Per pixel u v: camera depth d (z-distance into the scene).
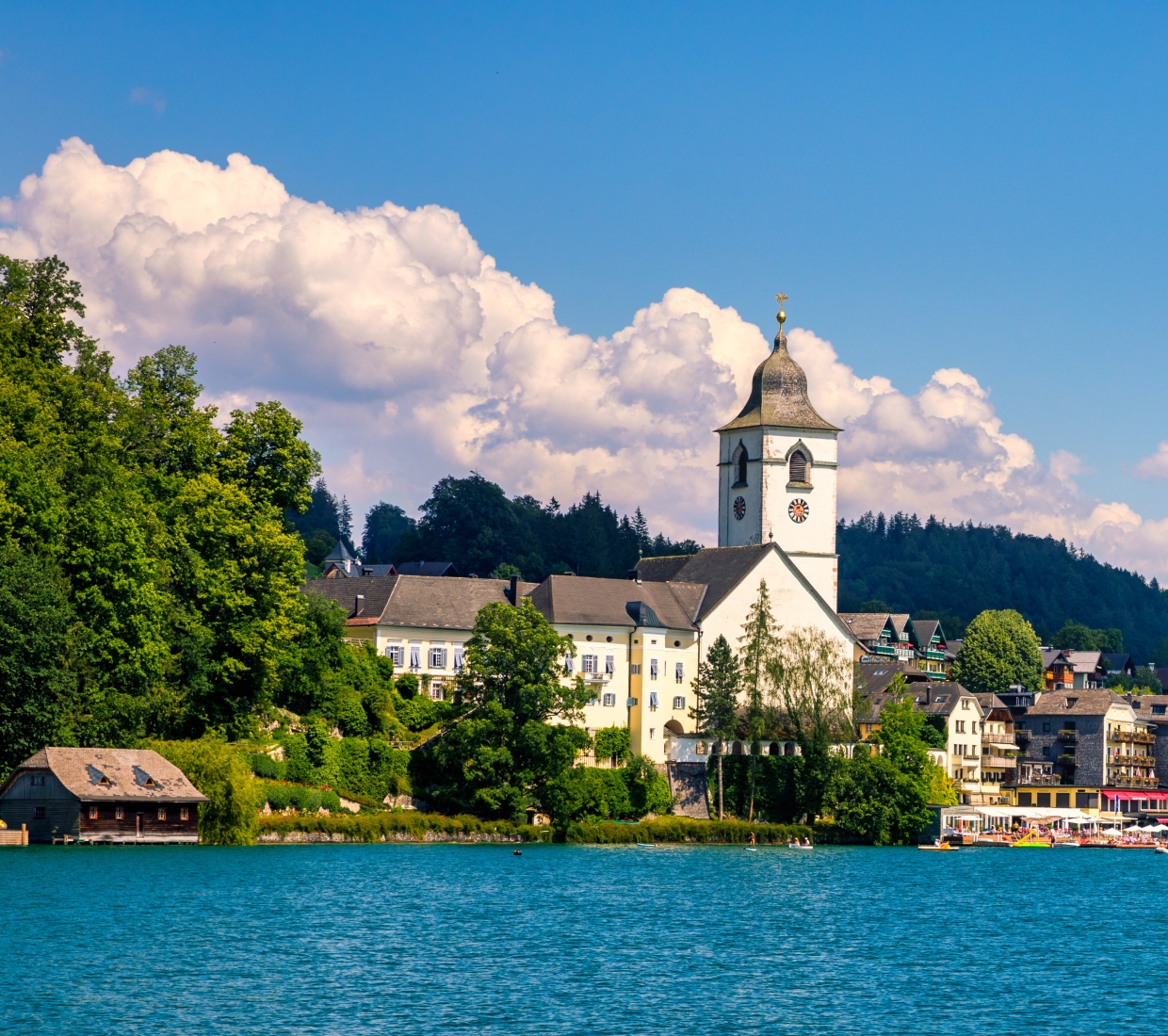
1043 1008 74.12
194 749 135.50
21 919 89.69
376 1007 69.69
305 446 156.12
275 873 116.94
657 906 108.81
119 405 145.25
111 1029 64.62
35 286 144.25
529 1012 69.75
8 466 122.94
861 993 76.75
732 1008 72.00
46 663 123.06
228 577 143.62
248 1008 68.81
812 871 143.75
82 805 126.88
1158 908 121.31
